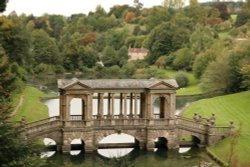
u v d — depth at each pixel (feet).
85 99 304.71
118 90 310.45
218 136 317.22
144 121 313.73
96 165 273.95
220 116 393.91
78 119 327.47
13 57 527.81
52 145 308.81
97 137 309.01
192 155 301.84
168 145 315.17
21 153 123.34
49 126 299.38
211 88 578.25
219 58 577.84
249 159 265.75
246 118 380.37
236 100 463.01
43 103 505.66
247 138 312.09
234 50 565.12
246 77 518.78
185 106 499.51
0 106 134.82
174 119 315.78
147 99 312.71
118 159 143.54
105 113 439.63
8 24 376.89
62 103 302.25
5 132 122.42
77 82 300.81
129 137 361.30
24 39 550.77
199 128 318.24
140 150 313.32
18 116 369.30
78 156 296.92
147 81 317.42
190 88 632.38
